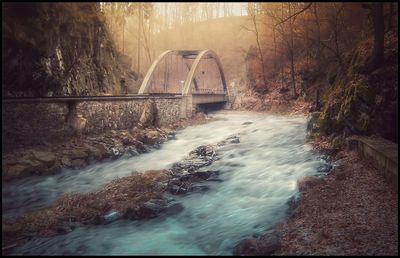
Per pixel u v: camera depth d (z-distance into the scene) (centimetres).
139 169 1507
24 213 1016
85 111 1847
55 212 989
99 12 2914
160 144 2083
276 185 1120
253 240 711
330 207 859
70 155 1553
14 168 1309
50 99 1616
